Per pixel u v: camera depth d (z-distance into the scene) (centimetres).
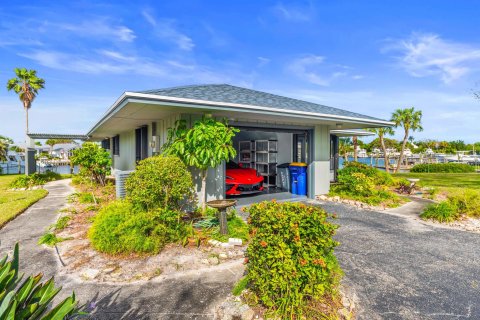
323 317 240
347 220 605
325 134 898
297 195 896
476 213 611
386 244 450
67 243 438
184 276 327
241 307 257
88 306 265
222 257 381
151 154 806
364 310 262
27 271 341
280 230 248
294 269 234
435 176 2006
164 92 539
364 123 805
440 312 260
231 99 600
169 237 431
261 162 1083
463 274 341
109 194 893
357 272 345
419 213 672
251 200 805
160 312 256
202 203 623
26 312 137
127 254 386
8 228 532
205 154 521
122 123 825
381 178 1152
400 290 300
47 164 3522
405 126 2662
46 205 755
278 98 880
